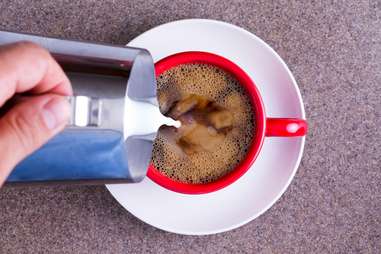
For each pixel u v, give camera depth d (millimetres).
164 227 487
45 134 334
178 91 463
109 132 393
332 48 535
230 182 455
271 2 528
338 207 539
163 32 482
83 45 441
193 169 466
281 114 495
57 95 347
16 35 451
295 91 489
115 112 394
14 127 329
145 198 488
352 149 539
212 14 524
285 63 531
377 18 538
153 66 435
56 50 440
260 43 486
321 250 538
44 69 359
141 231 525
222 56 487
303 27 532
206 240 530
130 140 406
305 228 537
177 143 465
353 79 537
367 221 541
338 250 539
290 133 448
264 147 496
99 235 522
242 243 533
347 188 539
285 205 536
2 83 344
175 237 528
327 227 538
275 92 494
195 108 464
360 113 539
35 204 520
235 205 495
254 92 449
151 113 411
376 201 542
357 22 536
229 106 465
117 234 523
